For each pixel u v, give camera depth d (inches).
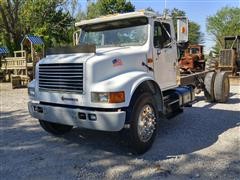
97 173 178.4
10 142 239.5
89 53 203.8
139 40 231.5
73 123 199.5
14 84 630.5
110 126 184.7
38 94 219.0
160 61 241.0
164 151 212.8
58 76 205.2
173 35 258.8
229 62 713.0
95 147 224.8
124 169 183.8
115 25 242.7
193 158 199.6
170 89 266.5
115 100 183.6
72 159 201.5
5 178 173.6
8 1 1075.9
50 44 1127.6
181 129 269.6
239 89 553.6
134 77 198.4
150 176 173.3
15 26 1114.7
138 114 198.2
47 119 215.3
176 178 170.2
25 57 673.6
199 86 394.3
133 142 198.8
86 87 191.5
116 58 202.1
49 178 172.7
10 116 337.1
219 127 277.0
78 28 264.8
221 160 195.9
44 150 219.8
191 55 721.6
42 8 1140.5
